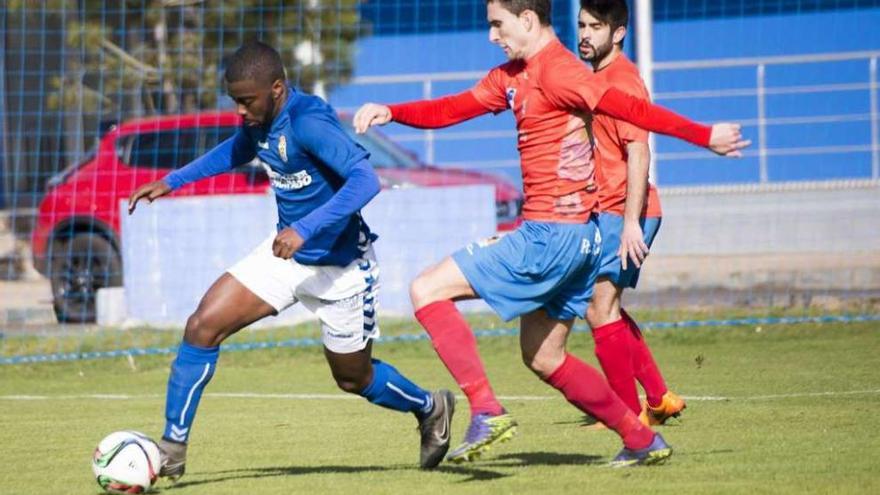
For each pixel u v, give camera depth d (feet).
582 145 61.87
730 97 223.92
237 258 149.79
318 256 63.31
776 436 76.89
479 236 147.84
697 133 58.59
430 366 126.93
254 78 61.11
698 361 101.30
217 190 158.92
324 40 185.68
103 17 187.32
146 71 190.70
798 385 102.73
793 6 223.71
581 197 62.03
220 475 69.31
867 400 92.89
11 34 209.36
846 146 218.18
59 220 162.40
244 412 98.58
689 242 194.59
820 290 163.02
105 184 162.50
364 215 148.46
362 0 208.03
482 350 136.15
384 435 84.17
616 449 75.00
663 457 66.39
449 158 217.56
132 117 193.67
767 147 220.84
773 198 195.31
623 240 72.59
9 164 212.64
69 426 92.84
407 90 227.40
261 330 148.15
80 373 130.93
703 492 59.36
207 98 188.14
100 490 65.46
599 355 78.89
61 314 162.20
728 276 169.58
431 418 67.26
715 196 196.44
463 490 61.46
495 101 64.34
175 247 150.30
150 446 62.69
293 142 62.08
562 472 66.08
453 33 229.66
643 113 59.41
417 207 148.46
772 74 222.28
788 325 139.85
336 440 82.48
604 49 77.66
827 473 63.82
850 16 222.07
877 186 194.59
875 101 215.72
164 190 67.15
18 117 211.41
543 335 64.18
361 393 66.33
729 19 225.35
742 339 136.77
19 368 133.39
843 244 191.72
